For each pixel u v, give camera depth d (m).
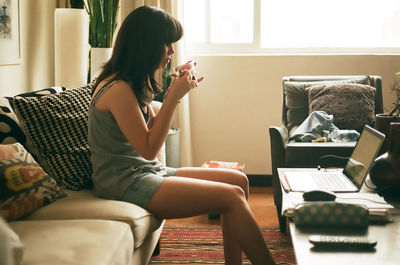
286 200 1.85
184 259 2.62
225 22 4.34
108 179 1.98
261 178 4.28
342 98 3.46
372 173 2.00
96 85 2.02
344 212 1.58
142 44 1.93
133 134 1.89
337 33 4.26
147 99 2.03
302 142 3.11
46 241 1.49
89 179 2.17
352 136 3.14
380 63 4.11
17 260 1.22
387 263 1.30
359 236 1.50
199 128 4.29
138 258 1.88
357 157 2.24
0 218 1.09
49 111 2.20
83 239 1.51
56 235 1.54
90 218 1.79
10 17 2.97
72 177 2.15
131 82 1.95
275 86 4.20
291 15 4.27
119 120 1.91
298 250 1.39
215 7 4.32
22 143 2.14
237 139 4.27
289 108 3.59
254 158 4.27
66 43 3.21
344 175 2.29
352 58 4.13
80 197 2.01
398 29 4.21
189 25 4.35
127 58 1.95
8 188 1.76
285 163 2.97
